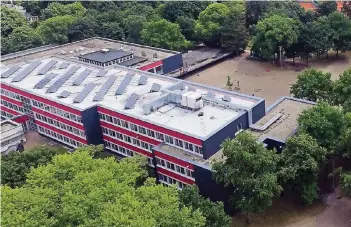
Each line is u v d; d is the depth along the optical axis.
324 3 175.62
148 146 92.38
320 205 79.94
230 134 84.75
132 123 92.94
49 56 144.00
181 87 102.19
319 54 151.75
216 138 81.12
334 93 96.12
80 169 71.69
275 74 146.00
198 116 89.25
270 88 135.25
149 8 188.62
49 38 172.88
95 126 101.19
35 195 65.19
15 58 145.25
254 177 71.19
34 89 112.69
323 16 160.00
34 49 161.50
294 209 79.44
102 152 100.12
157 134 88.50
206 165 78.00
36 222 59.53
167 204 61.41
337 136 80.75
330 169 82.56
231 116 87.62
